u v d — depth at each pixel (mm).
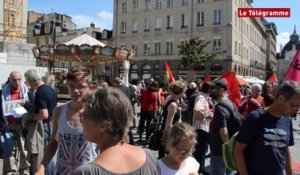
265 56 89312
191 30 49781
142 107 11016
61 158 3410
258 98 8641
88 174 1675
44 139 6555
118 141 1882
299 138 12930
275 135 3398
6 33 34375
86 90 3387
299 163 8578
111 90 1913
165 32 52438
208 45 48406
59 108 3531
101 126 1829
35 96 6086
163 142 4059
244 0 53750
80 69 3412
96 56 23031
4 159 6777
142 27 55062
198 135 7000
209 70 47781
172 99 6621
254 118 3463
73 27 78312
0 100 6477
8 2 35188
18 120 6777
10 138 6395
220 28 47469
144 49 54812
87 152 3352
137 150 1950
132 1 56125
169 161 3809
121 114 1841
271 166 3404
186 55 43625
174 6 51562
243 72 55156
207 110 7016
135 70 55344
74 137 3357
